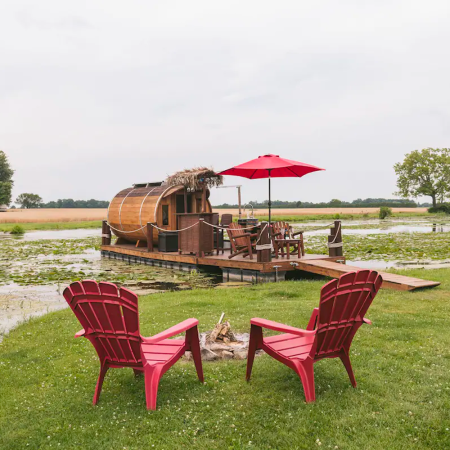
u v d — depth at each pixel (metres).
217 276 12.09
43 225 49.88
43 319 7.08
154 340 3.50
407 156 68.94
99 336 3.60
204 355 4.71
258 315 6.50
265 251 10.50
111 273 12.84
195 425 3.31
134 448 3.03
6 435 3.27
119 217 17.17
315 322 4.32
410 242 20.41
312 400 3.58
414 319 6.05
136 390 4.00
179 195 16.06
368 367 4.32
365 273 3.59
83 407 3.69
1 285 10.98
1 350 5.52
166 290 9.97
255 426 3.27
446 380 3.94
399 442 2.98
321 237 26.28
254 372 4.28
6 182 77.06
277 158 8.76
